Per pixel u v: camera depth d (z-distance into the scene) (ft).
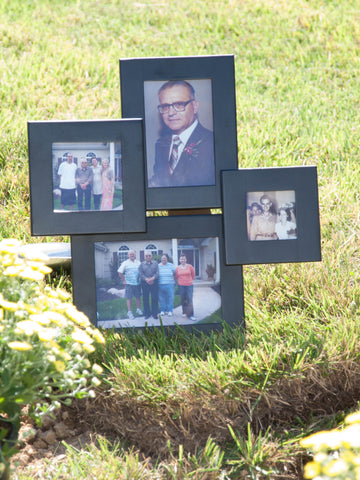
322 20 20.53
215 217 7.57
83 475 5.58
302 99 15.70
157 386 6.27
